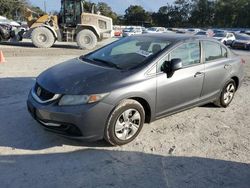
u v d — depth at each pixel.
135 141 4.90
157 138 5.07
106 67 4.96
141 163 4.28
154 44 5.44
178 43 5.42
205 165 4.34
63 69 5.00
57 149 4.52
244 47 27.62
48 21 19.89
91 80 4.50
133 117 4.74
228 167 4.33
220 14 106.31
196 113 6.37
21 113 5.76
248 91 8.69
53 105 4.34
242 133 5.53
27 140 4.72
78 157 4.34
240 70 6.93
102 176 3.92
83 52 17.86
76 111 4.23
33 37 19.41
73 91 4.32
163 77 5.02
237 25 101.12
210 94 6.17
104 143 4.77
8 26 21.53
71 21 20.30
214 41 6.31
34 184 3.69
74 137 4.36
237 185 3.93
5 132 4.94
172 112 5.38
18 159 4.20
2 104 6.25
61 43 23.84
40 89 4.64
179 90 5.32
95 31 20.45
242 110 6.80
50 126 4.45
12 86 7.73
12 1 78.12
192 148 4.82
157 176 3.99
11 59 12.52
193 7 116.31
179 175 4.05
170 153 4.61
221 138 5.26
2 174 3.84
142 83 4.73
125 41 5.87
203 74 5.80
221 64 6.31
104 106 4.35
